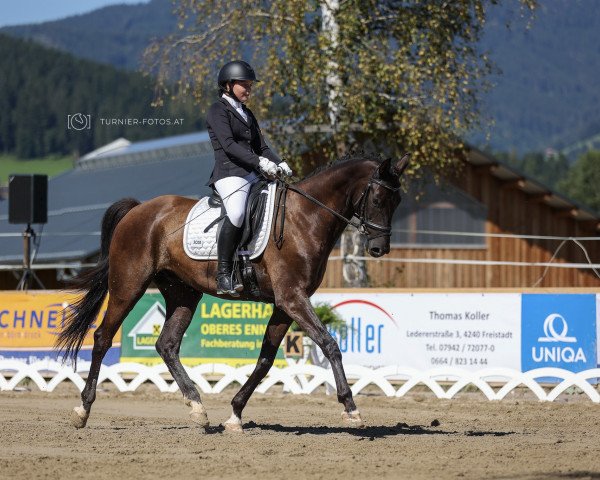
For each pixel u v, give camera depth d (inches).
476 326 594.6
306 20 793.6
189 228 406.9
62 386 676.7
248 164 387.5
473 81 791.7
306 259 382.3
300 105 798.5
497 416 507.5
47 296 676.1
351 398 370.3
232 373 613.6
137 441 382.9
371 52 777.6
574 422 477.1
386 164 376.2
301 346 610.9
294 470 314.0
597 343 571.5
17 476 305.4
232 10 788.6
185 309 426.6
